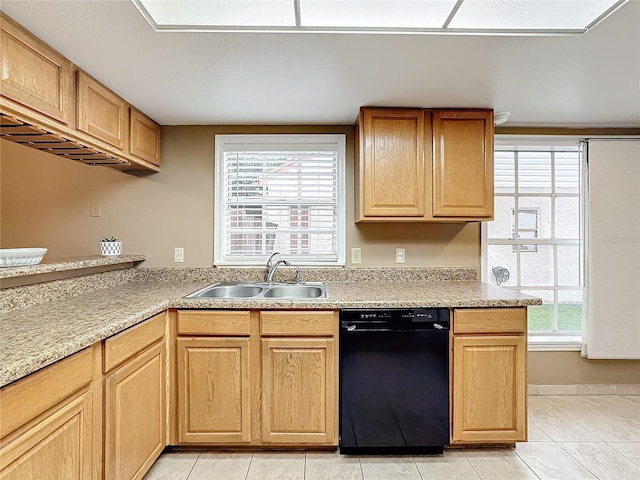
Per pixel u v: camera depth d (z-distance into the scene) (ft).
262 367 6.40
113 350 4.71
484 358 6.45
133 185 8.78
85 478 4.21
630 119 8.49
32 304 5.76
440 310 6.46
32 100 4.79
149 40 5.04
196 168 8.82
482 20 4.66
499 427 6.47
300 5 4.33
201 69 5.91
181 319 6.39
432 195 7.76
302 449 6.72
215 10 4.40
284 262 8.33
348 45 5.23
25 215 8.75
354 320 6.40
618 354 8.88
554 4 4.33
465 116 7.77
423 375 6.44
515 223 9.59
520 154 9.61
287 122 8.63
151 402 5.79
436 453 6.62
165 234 8.81
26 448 3.37
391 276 8.79
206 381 6.38
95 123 6.15
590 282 8.91
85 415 4.22
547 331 9.60
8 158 8.75
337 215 8.93
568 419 7.88
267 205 9.01
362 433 6.42
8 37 4.42
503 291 7.38
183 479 5.90
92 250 8.74
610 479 5.91
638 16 4.56
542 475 6.01
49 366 3.66
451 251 8.95
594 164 8.88
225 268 8.71
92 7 4.30
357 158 8.32
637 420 7.85
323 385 6.40
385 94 7.00
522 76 6.24
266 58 5.59
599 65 5.86
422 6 4.36
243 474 6.03
